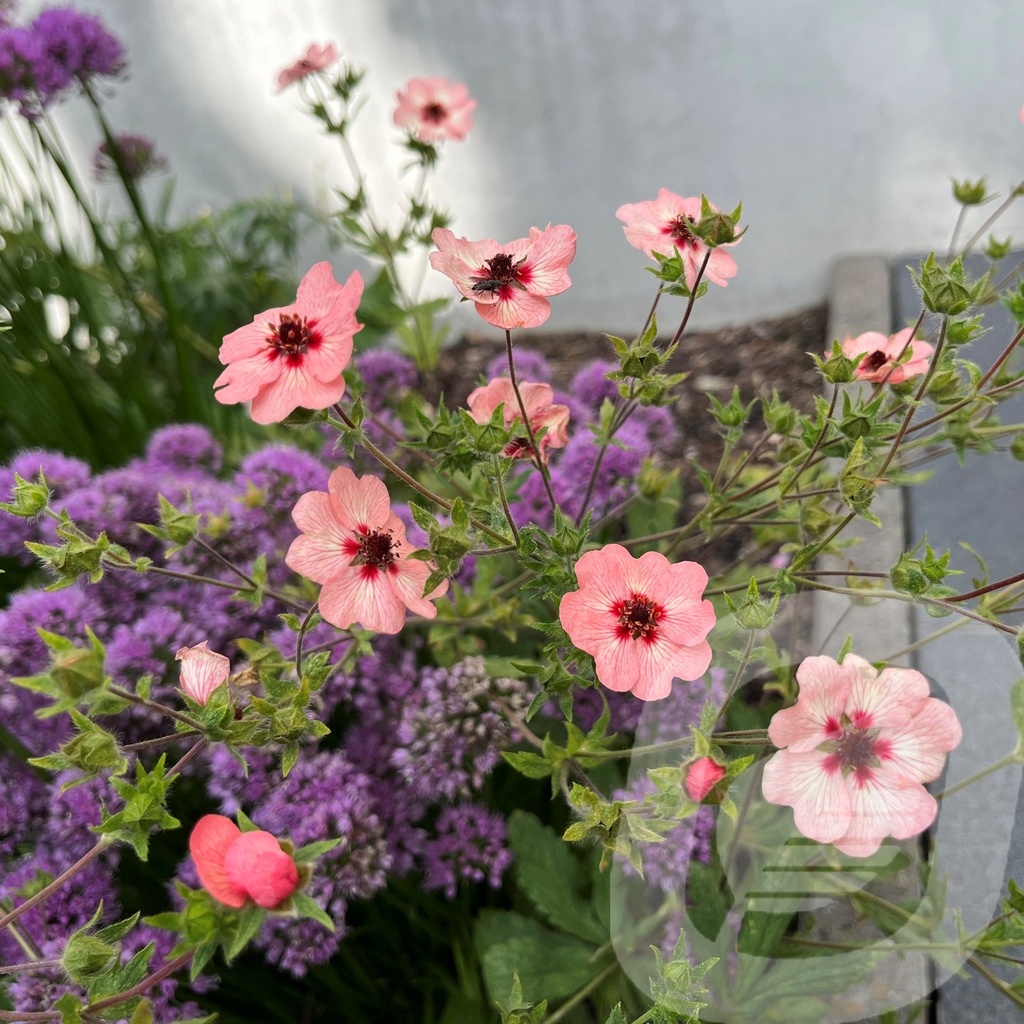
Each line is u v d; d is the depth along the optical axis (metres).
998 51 0.41
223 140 0.56
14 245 0.37
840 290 0.45
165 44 0.53
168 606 0.25
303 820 0.21
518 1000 0.18
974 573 0.31
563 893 0.23
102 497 0.25
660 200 0.22
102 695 0.16
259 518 0.26
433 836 0.25
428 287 0.54
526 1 0.46
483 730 0.23
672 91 0.47
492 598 0.25
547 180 0.51
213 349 0.44
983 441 0.23
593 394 0.31
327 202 0.54
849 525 0.32
